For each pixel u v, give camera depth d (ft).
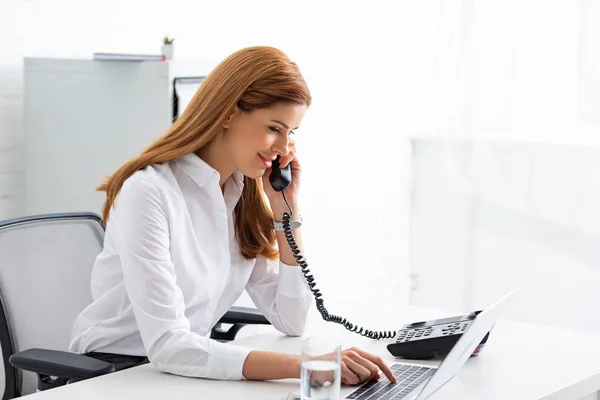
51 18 11.61
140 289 6.33
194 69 11.00
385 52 14.33
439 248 14.44
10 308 7.36
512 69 13.35
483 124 13.69
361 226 14.84
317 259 14.99
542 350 6.70
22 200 11.56
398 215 14.67
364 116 14.58
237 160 6.93
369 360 5.86
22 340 7.39
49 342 7.61
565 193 13.30
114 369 6.25
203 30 13.61
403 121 14.38
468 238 14.15
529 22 13.12
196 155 7.06
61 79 11.14
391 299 14.88
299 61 14.58
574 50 12.89
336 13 14.47
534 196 13.53
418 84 14.17
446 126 13.98
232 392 5.72
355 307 8.09
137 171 6.83
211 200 7.14
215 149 7.07
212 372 5.98
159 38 13.10
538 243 13.62
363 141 14.65
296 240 7.50
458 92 13.80
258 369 5.92
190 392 5.70
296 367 5.85
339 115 14.67
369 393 5.58
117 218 6.64
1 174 11.23
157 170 6.88
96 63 10.96
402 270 14.76
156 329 6.24
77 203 11.26
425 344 6.36
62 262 7.88
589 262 13.26
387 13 14.21
